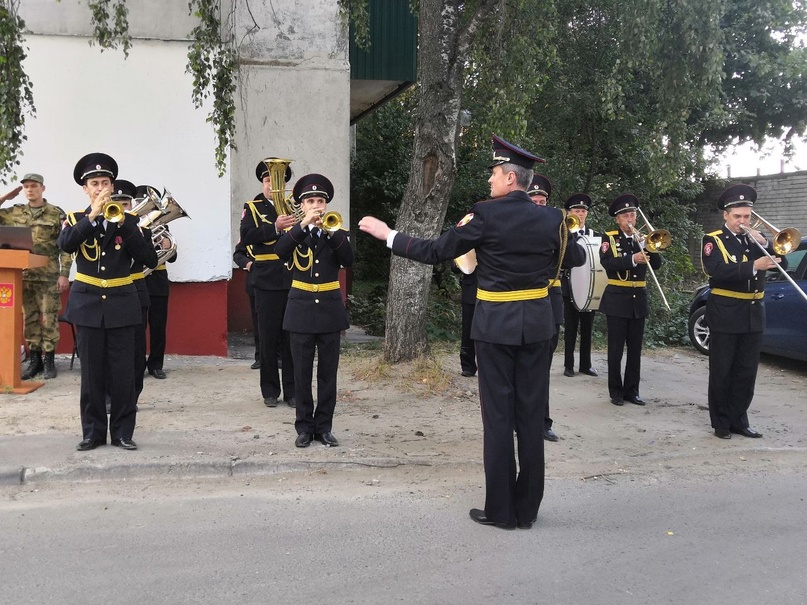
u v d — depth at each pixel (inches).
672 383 326.0
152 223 275.6
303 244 211.6
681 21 328.5
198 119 336.8
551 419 249.4
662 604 133.5
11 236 257.0
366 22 360.2
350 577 141.7
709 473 209.6
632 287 278.7
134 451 204.5
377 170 640.4
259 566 145.7
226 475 197.3
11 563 144.6
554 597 135.3
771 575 145.6
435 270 518.6
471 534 163.5
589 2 434.3
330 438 217.2
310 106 401.1
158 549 152.6
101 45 302.0
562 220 167.9
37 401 253.8
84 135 327.3
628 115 467.8
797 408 283.9
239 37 389.4
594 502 185.2
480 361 166.6
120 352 203.5
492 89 312.7
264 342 255.6
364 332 453.1
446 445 221.3
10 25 263.0
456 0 288.0
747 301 235.5
